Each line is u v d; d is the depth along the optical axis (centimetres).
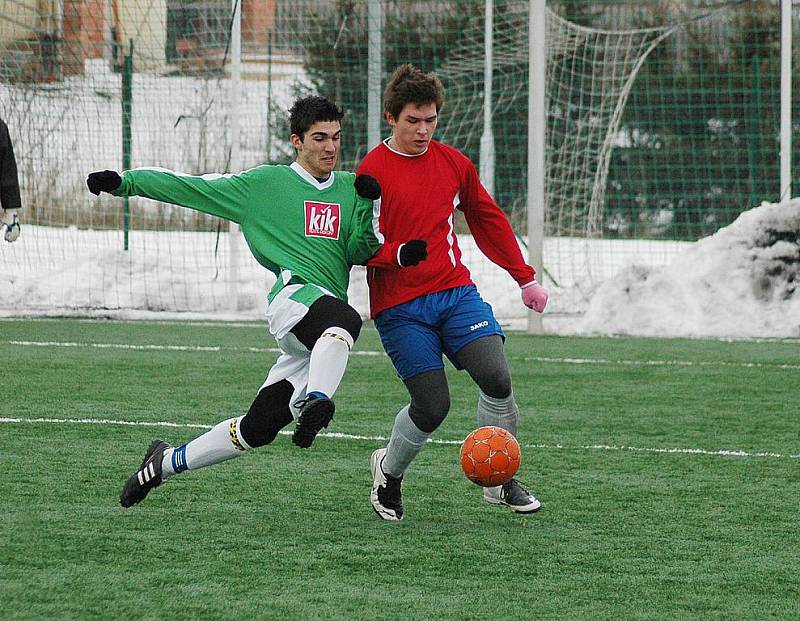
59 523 1391
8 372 2714
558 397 2462
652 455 1875
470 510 1495
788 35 3966
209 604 1086
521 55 5472
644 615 1072
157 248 4931
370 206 1347
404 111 1387
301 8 5834
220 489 1588
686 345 3356
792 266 3684
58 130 5009
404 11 5869
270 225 1372
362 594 1123
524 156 5969
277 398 1345
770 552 1301
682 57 6294
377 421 2158
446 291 1415
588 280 4325
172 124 5212
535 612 1076
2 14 4719
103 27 4988
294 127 1381
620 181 6259
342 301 1369
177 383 2594
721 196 6228
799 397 2469
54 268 4609
